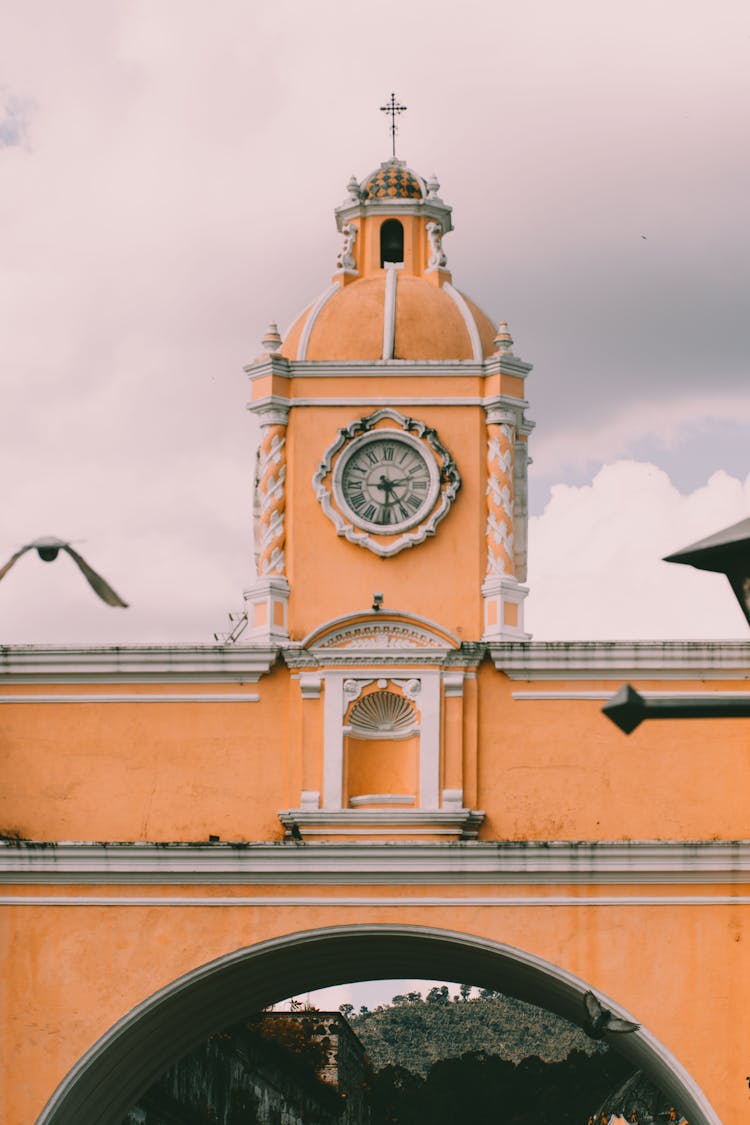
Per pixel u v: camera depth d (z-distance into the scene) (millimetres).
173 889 29344
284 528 31406
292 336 32750
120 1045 29391
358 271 33469
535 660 30312
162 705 30641
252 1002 32562
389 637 30469
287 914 29234
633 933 29062
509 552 31203
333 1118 57500
